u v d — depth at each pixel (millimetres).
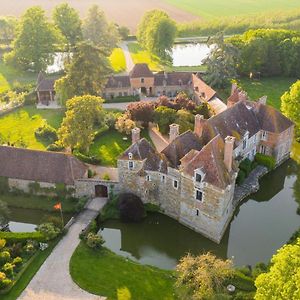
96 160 89062
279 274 47844
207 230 71062
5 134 102875
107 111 115812
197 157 68688
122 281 61031
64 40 155125
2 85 134375
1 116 112875
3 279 59062
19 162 79812
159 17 151000
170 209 75375
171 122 99688
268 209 81188
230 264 58875
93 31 158750
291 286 45844
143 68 126562
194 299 53625
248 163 86125
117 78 125812
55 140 99375
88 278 61281
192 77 127500
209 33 195875
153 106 105250
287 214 79562
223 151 71438
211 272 54969
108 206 76375
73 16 162250
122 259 65375
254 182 84500
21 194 80250
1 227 71875
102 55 125438
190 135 76688
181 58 169500
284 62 145500
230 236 73562
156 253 71000
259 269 62625
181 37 193500
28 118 111688
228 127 83312
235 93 100000
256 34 149250
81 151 92438
